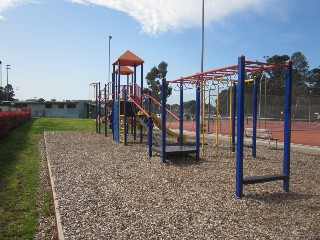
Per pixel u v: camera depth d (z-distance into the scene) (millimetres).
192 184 6488
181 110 10953
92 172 7629
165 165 8641
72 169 7961
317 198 5586
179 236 3842
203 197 5555
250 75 10898
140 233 3920
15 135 17281
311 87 68375
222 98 24906
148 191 5926
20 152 10883
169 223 4277
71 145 13047
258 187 6309
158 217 4504
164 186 6312
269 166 8602
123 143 13930
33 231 4125
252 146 10297
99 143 14008
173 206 5023
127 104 14836
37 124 28562
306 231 4062
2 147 12086
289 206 5109
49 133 18781
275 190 6109
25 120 33656
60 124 29453
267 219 4488
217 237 3826
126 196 5570
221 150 11797
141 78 15281
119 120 14508
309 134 20922
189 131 23594
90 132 20328
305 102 40344
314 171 8023
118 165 8602
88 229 4023
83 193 5730
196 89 9531
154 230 4020
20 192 5898
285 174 6066
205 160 9492
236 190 5660
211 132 20859
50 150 11414
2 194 5742
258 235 3906
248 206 5082
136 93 15234
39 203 5324
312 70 83500
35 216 4680
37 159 9562
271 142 15039
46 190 6133
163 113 9078
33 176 7230
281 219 4500
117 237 3791
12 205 5137
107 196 5559
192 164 8812
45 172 7824
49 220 4559
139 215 4582
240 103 5680
